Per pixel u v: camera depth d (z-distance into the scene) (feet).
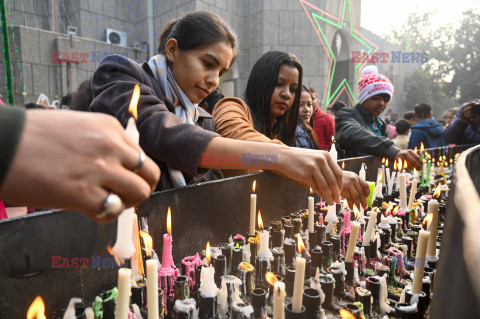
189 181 3.84
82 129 0.92
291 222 3.92
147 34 28.73
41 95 20.74
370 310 2.48
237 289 2.50
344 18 33.40
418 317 2.40
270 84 5.12
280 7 29.76
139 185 1.01
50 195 0.89
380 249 3.59
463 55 55.01
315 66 30.86
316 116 10.14
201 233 3.14
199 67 3.59
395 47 47.01
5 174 0.83
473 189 1.25
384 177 6.46
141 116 2.89
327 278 2.58
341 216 4.43
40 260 1.91
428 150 8.53
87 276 2.20
